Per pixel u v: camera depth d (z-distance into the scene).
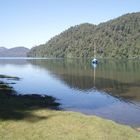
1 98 47.09
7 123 29.78
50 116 33.56
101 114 41.78
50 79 94.06
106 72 118.19
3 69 152.88
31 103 45.22
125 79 90.56
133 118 39.28
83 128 28.64
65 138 25.45
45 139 25.09
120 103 50.88
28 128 28.20
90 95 60.09
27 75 111.88
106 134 27.02
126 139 26.00
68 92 64.50
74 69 139.38
